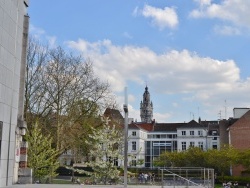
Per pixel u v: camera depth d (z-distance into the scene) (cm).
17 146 2375
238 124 7369
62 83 4441
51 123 4406
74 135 4503
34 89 4241
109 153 2970
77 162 4672
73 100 4509
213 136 9469
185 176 2641
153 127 10306
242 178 5916
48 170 3256
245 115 7400
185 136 9631
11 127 2236
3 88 2081
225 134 8294
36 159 3120
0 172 2056
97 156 2973
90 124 4512
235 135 7338
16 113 2327
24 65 2508
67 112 4462
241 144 7275
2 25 2042
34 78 4262
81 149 4666
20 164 2452
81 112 4622
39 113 4275
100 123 4444
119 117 5091
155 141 10050
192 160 6544
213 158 6228
